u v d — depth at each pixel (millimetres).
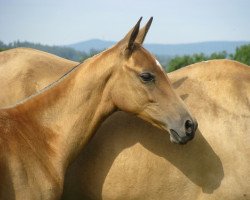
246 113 6664
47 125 6426
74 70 6578
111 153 6719
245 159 6480
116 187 6707
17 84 7180
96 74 6402
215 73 6953
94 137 6863
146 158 6633
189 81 6984
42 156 6262
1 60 7539
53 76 7281
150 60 6324
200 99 6797
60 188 6379
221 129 6582
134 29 6148
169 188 6656
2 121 6148
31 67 7320
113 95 6438
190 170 6613
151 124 6598
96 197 6840
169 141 6652
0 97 7191
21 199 5914
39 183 6094
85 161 6809
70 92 6461
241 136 6547
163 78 6359
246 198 6535
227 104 6719
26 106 6445
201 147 6578
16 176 5887
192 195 6664
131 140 6711
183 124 6113
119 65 6352
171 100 6273
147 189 6668
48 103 6473
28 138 6230
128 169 6656
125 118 6871
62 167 6414
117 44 6492
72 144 6469
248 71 6996
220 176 6527
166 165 6621
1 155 5820
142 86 6273
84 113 6449
